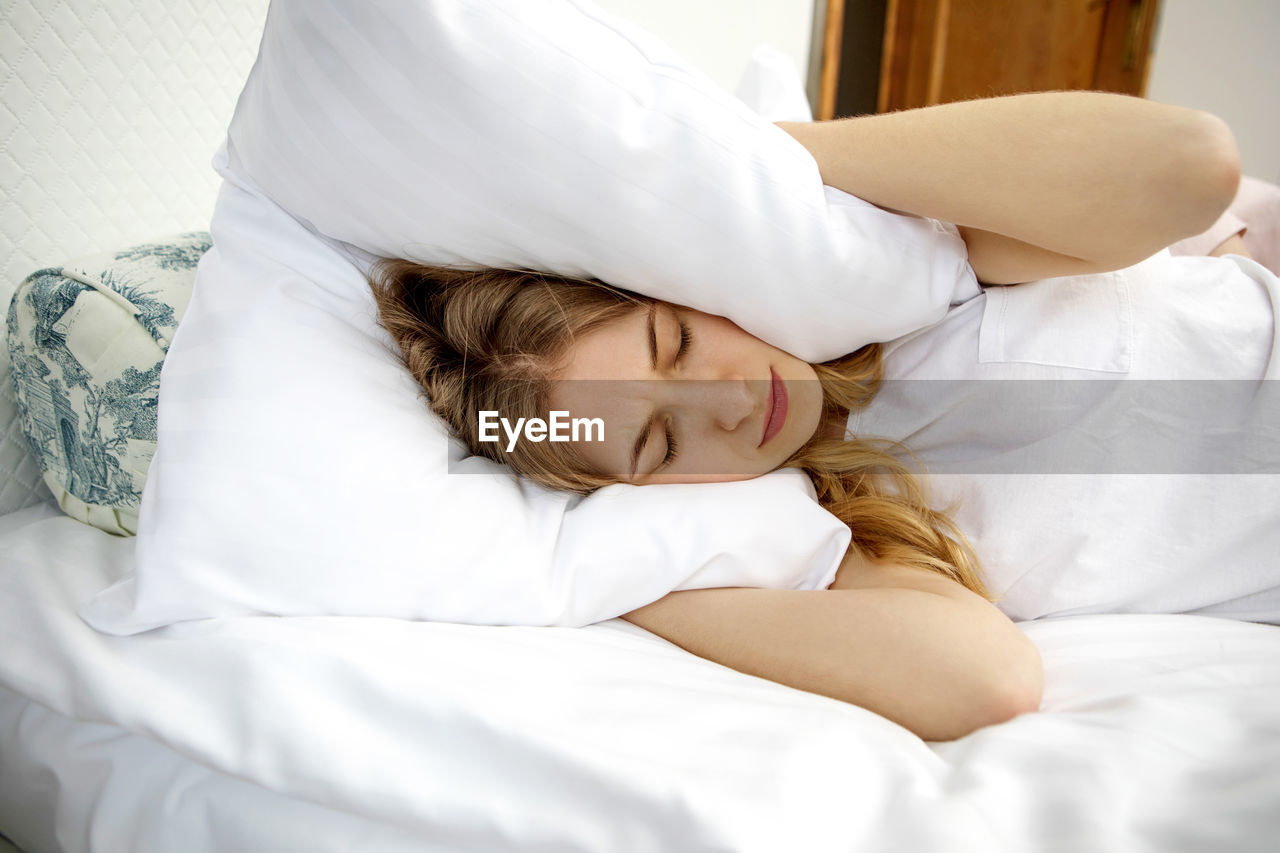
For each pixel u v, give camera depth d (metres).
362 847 0.40
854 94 2.55
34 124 0.72
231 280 0.61
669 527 0.59
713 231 0.57
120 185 0.80
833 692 0.52
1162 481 0.63
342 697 0.42
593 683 0.47
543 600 0.56
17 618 0.52
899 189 0.60
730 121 0.57
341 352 0.60
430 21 0.49
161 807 0.44
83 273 0.67
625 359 0.67
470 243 0.62
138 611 0.48
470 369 0.71
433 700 0.41
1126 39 2.25
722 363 0.68
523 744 0.39
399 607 0.52
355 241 0.66
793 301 0.62
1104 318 0.64
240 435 0.52
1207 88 2.33
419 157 0.54
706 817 0.35
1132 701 0.45
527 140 0.52
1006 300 0.68
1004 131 0.56
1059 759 0.39
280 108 0.55
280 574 0.50
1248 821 0.34
